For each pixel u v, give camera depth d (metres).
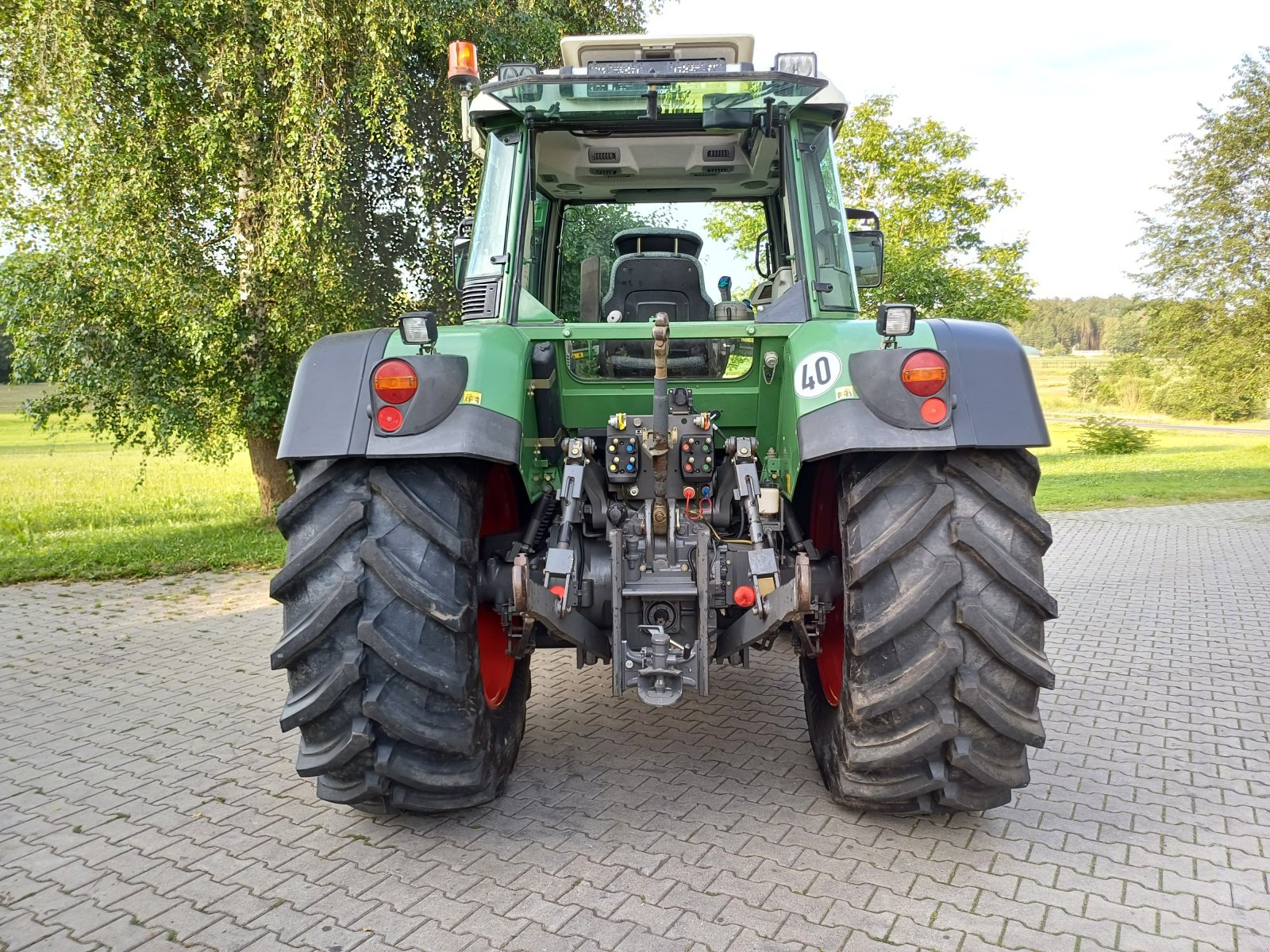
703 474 3.10
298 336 9.06
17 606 6.86
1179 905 2.57
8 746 4.00
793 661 5.05
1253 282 18.81
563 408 3.50
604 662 3.30
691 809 3.20
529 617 2.76
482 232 3.56
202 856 2.96
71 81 8.33
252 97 8.52
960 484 2.67
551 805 3.25
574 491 2.98
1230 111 18.95
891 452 2.72
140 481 10.38
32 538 9.87
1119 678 4.75
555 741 3.89
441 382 2.66
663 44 3.71
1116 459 21.67
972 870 2.76
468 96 3.55
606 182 4.10
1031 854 2.86
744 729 4.01
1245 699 4.42
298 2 8.05
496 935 2.45
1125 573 7.62
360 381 2.74
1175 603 6.50
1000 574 2.59
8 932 2.53
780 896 2.62
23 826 3.20
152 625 6.24
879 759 2.72
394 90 8.64
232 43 8.48
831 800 3.26
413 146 8.95
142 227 8.73
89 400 9.24
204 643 5.76
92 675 5.07
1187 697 4.46
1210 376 19.47
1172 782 3.44
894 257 16.62
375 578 2.69
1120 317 21.09
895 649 2.66
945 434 2.56
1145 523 10.55
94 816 3.28
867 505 2.70
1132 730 4.01
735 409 3.49
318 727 2.76
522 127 3.57
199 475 17.19
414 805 2.92
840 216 3.49
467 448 2.62
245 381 9.38
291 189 8.48
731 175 4.03
